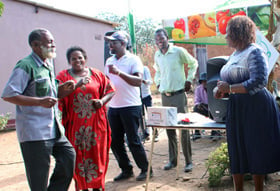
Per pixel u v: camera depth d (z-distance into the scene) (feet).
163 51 15.39
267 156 9.25
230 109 9.70
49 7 36.55
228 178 13.55
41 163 9.36
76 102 11.84
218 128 10.81
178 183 13.73
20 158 20.80
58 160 10.02
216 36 16.67
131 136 14.02
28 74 9.15
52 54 9.69
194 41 17.99
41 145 9.34
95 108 12.10
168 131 15.60
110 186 14.15
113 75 13.99
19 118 9.37
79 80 11.78
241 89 9.04
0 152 22.93
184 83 15.39
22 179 16.16
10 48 33.42
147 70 23.99
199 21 16.74
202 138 22.84
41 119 9.43
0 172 17.69
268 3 14.47
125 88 13.71
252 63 9.01
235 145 9.65
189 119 12.73
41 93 9.42
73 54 12.08
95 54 43.91
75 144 11.84
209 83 11.23
